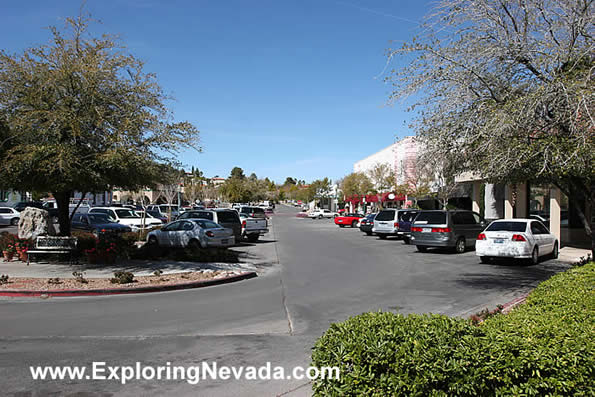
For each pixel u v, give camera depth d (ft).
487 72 28.76
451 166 33.17
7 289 33.40
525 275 41.86
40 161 38.65
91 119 40.40
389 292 33.94
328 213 194.59
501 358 10.81
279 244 77.56
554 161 25.45
